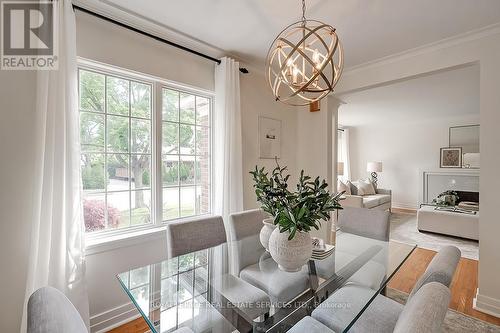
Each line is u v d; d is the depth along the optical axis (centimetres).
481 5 179
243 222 216
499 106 207
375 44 239
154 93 227
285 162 351
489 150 212
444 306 76
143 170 224
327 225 312
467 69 311
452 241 401
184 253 183
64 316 74
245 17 197
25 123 155
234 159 265
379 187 736
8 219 151
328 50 129
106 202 203
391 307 142
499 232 207
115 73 206
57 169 157
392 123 701
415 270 298
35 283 149
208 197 273
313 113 356
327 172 345
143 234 208
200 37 229
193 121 260
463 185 591
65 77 160
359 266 171
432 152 642
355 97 437
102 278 188
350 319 120
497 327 194
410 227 488
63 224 158
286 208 132
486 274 213
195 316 124
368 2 176
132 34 206
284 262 136
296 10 187
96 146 198
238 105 270
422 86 377
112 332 188
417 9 185
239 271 160
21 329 149
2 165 149
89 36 184
